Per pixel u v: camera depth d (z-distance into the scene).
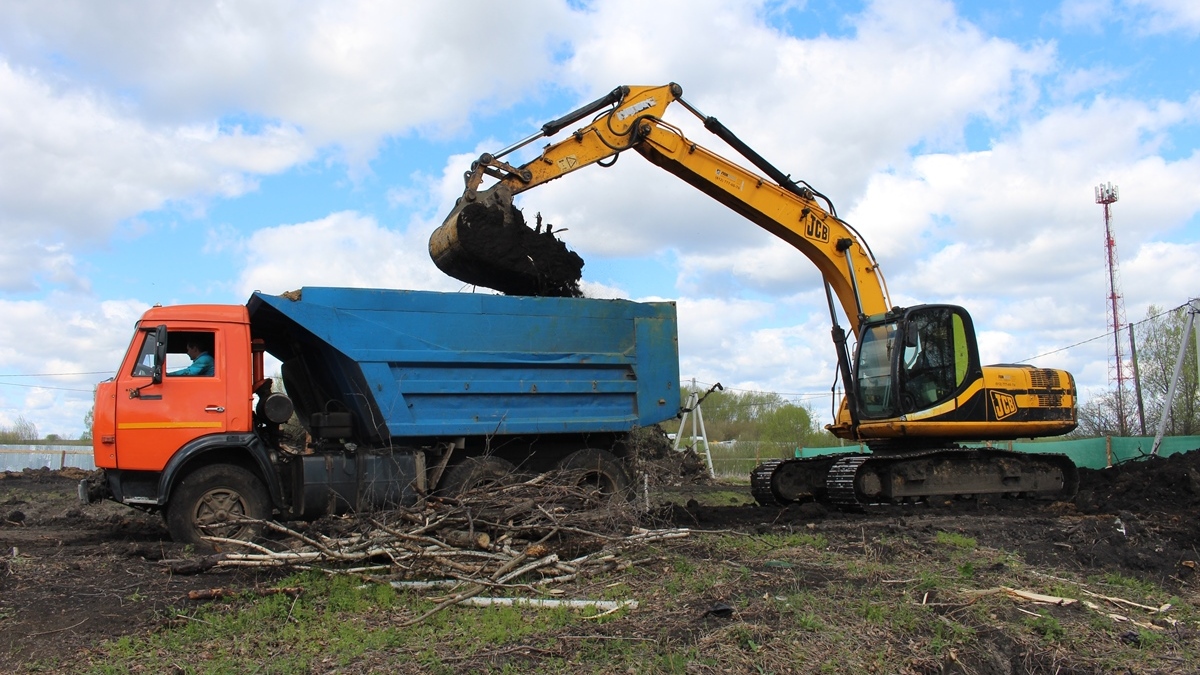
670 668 5.12
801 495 12.88
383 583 6.69
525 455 10.12
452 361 9.41
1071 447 19.28
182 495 8.36
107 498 8.69
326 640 5.71
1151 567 7.93
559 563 7.07
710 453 24.08
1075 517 10.65
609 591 6.64
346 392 9.47
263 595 6.48
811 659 5.33
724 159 11.67
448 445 9.56
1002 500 12.41
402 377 9.24
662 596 6.50
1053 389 12.80
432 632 5.82
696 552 7.95
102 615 6.07
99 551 8.09
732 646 5.44
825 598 6.44
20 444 30.64
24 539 9.12
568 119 10.74
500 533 7.50
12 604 6.21
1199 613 6.51
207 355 8.84
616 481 10.20
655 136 11.09
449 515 7.41
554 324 9.98
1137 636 5.88
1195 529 9.52
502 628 5.77
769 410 29.81
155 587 6.70
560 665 5.21
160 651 5.50
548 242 10.56
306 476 8.79
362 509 8.58
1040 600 6.52
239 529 8.48
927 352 11.88
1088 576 7.60
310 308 8.92
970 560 7.83
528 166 10.47
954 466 12.20
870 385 12.16
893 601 6.40
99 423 8.34
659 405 10.46
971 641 5.69
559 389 9.92
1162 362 27.41
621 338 10.34
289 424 10.62
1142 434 26.45
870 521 10.23
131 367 8.56
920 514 11.03
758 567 7.43
